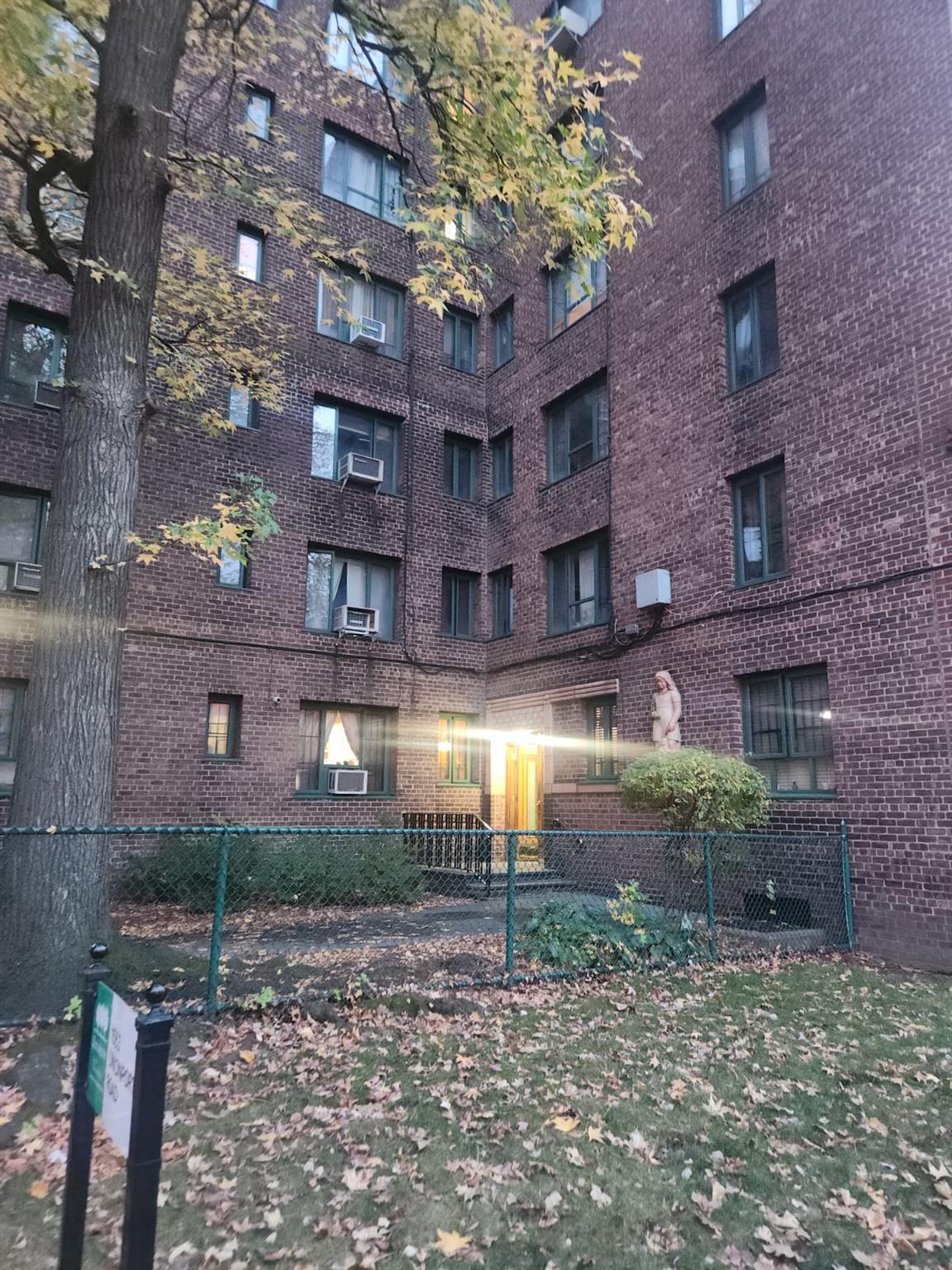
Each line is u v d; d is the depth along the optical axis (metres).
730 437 11.55
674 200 12.96
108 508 6.48
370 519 15.00
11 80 7.66
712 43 12.63
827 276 10.41
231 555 6.90
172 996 5.72
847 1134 4.18
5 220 7.78
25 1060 4.59
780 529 10.93
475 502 16.56
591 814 13.09
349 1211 3.35
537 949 7.41
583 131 8.08
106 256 6.67
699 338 12.22
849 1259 3.12
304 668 13.76
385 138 15.94
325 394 14.77
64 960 5.72
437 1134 4.04
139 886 10.92
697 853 8.99
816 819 9.70
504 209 15.81
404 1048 5.19
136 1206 2.22
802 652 10.17
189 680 12.55
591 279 14.80
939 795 8.53
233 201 13.45
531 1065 5.00
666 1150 3.97
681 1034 5.65
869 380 9.74
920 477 9.08
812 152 10.80
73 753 6.08
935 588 8.80
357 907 10.72
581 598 14.34
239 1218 3.27
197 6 10.43
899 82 9.81
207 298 11.70
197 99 10.24
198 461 13.02
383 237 15.80
